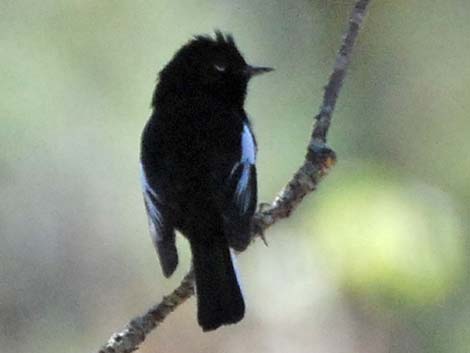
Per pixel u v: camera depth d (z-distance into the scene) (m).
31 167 13.35
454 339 11.19
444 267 10.75
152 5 12.51
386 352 12.18
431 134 11.52
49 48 12.52
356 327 13.04
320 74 11.99
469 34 11.75
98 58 12.58
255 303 13.68
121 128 12.76
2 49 12.48
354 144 11.41
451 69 11.73
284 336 14.62
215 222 9.80
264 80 12.00
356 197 10.88
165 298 9.38
